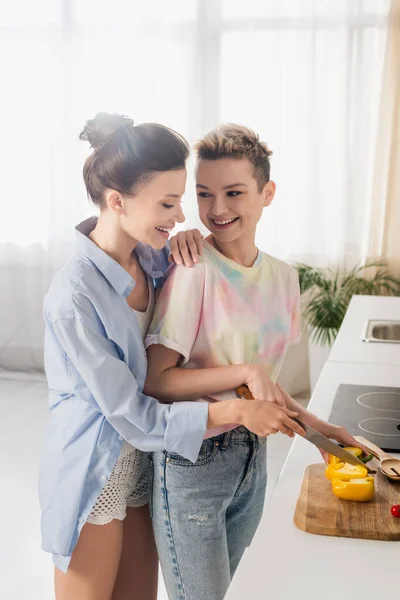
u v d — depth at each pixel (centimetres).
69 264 149
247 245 158
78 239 149
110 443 149
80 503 149
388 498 132
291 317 167
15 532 298
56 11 472
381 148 439
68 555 150
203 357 155
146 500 167
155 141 140
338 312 431
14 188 493
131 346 150
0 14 479
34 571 271
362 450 153
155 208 143
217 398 154
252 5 447
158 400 154
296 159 452
